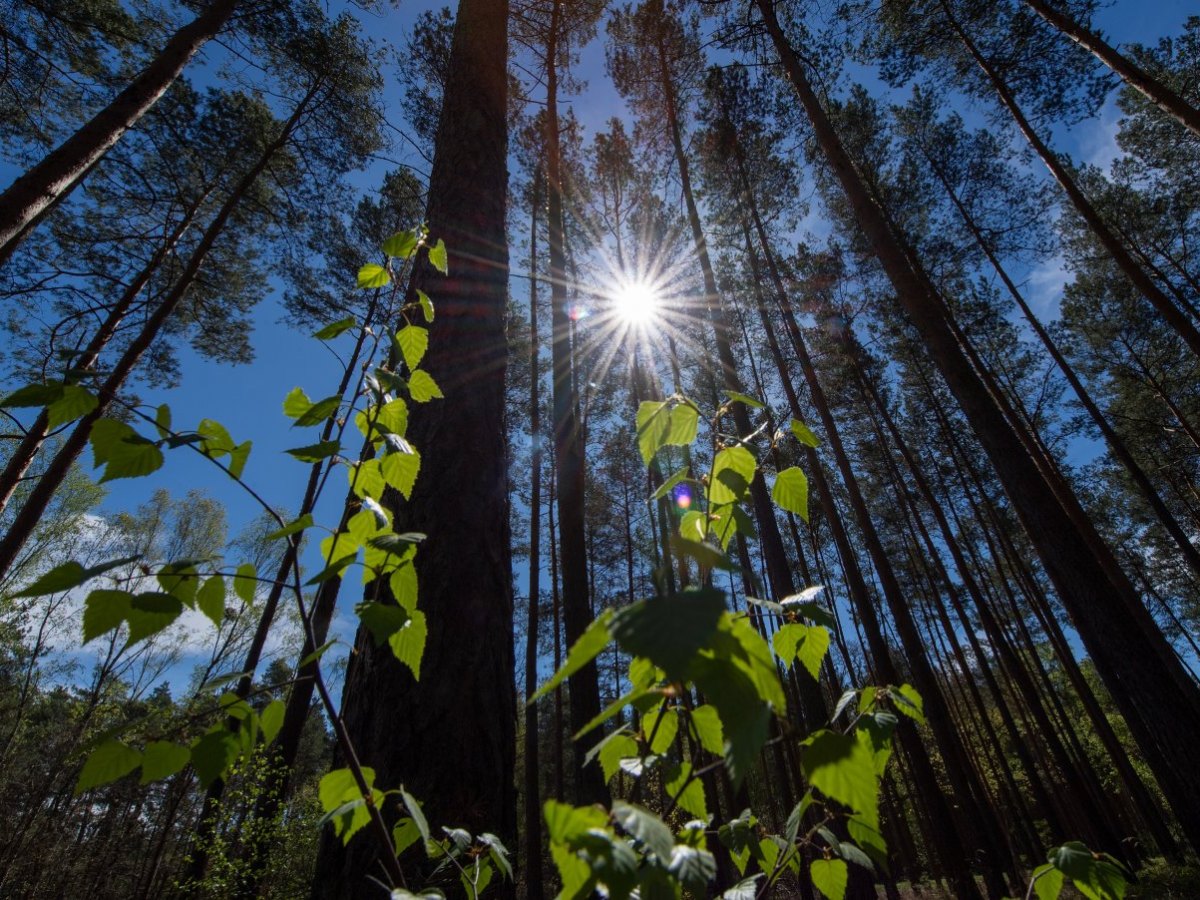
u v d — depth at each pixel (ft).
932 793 20.77
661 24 33.71
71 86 22.25
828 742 1.57
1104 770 52.75
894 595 24.31
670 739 2.07
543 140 32.48
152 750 1.70
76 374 1.95
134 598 1.63
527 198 37.70
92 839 30.25
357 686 6.27
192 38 15.65
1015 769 58.49
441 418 7.86
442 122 11.72
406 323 2.77
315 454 2.26
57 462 20.47
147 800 27.14
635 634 1.10
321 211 32.60
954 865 19.49
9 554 18.72
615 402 45.06
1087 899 2.13
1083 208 26.91
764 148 34.96
